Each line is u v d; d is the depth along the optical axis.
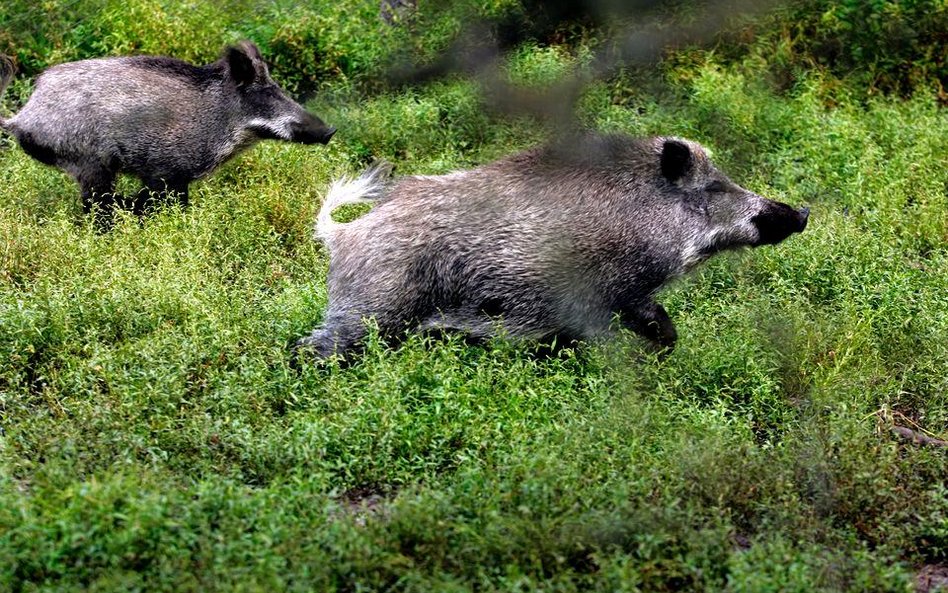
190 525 8.02
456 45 20.31
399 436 10.11
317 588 7.48
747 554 8.04
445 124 19.22
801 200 16.83
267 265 14.62
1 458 9.26
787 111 19.70
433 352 11.30
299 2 21.42
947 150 18.50
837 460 9.73
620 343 11.95
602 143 12.19
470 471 9.17
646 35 20.48
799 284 14.25
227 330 11.73
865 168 17.59
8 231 14.13
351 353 11.62
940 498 9.48
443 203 11.72
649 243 11.99
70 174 15.66
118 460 9.20
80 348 11.63
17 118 15.52
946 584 8.70
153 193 15.97
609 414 10.37
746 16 20.97
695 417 10.68
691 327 12.74
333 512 8.66
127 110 15.62
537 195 11.82
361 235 11.72
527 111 18.72
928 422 11.53
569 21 20.62
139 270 13.23
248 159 17.50
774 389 11.70
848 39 21.45
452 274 11.68
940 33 21.48
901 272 14.51
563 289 11.81
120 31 20.06
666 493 8.92
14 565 7.44
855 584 7.95
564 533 8.14
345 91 19.88
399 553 7.90
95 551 7.61
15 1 20.39
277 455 9.67
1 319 11.74
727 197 12.34
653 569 7.87
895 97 20.55
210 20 20.62
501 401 10.89
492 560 7.93
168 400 10.36
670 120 19.17
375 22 21.52
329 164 17.55
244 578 7.32
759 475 9.52
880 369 12.09
